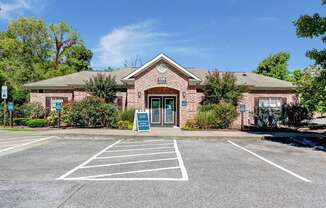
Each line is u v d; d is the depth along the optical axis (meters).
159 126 24.09
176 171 8.37
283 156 11.12
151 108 24.41
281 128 21.52
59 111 21.44
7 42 44.72
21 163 9.55
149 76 22.27
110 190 6.43
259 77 28.22
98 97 22.38
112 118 21.03
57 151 12.14
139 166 9.07
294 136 16.75
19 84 38.81
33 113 24.38
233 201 5.73
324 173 8.27
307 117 23.00
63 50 50.91
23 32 49.25
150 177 7.64
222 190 6.47
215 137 16.47
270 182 7.20
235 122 23.66
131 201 5.69
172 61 22.00
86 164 9.40
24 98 30.12
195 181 7.24
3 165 9.23
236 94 22.61
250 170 8.58
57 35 50.38
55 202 5.62
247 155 11.29
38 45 50.06
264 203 5.62
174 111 24.38
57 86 25.12
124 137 16.84
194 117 21.56
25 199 5.79
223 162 9.79
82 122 21.22
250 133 18.33
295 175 7.99
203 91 23.62
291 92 25.27
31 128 21.02
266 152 12.08
